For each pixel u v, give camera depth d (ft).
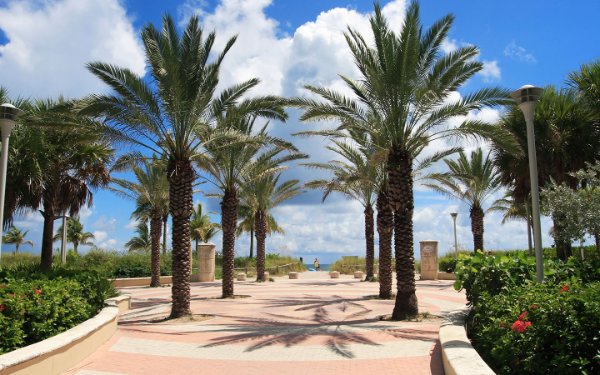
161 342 33.06
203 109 47.62
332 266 146.10
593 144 54.85
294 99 47.65
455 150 60.18
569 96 55.57
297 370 25.34
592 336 15.80
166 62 42.98
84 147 57.26
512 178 63.72
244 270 135.85
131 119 44.42
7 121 34.06
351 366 25.84
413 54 42.60
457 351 20.31
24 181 48.60
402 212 44.86
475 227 96.68
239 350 30.45
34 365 21.26
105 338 32.48
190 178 47.14
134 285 97.96
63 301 29.91
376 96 45.24
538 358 16.48
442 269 107.55
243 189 75.82
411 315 43.50
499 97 43.60
